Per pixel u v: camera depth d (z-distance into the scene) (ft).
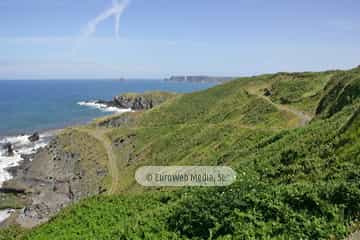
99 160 297.53
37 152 331.36
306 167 67.72
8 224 202.08
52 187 259.39
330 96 193.67
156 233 50.60
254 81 428.56
